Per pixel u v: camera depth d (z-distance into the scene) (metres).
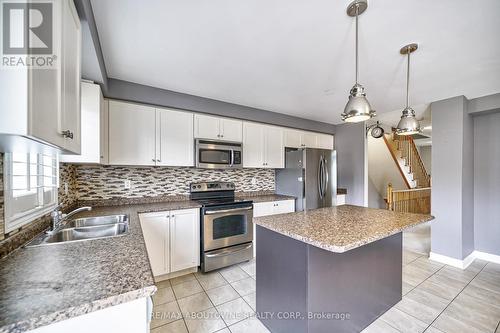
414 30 1.55
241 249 2.88
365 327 1.72
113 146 2.35
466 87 2.56
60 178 1.93
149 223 2.35
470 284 2.39
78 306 0.66
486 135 3.10
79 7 1.16
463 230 2.83
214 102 3.01
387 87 2.56
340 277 1.54
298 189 3.55
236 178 3.59
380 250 1.85
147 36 1.63
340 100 3.05
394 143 5.50
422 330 1.70
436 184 3.02
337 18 1.44
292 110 3.53
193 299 2.12
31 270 0.90
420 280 2.47
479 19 1.43
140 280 0.82
